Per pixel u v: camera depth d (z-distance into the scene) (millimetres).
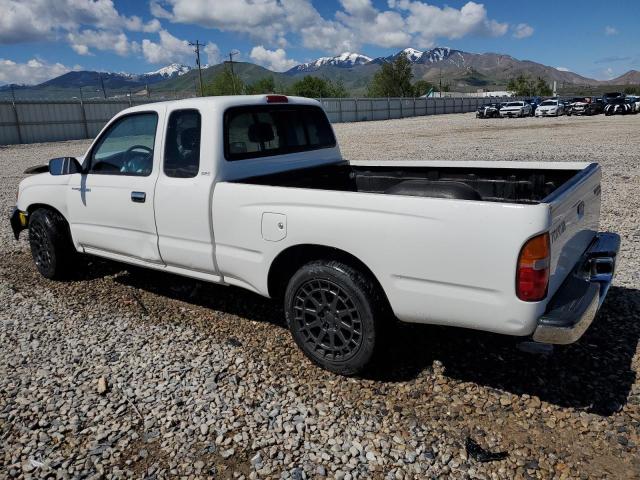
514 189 4387
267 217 3604
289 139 4754
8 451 2914
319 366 3646
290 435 2959
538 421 2994
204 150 3996
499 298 2811
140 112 4484
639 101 43188
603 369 3488
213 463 2766
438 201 2912
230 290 5211
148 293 5223
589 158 14609
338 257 3496
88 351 4027
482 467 2662
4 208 10320
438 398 3254
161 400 3336
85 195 4953
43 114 36844
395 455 2766
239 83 80938
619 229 6965
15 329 4477
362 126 42594
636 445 2771
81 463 2799
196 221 4051
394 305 3207
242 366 3723
